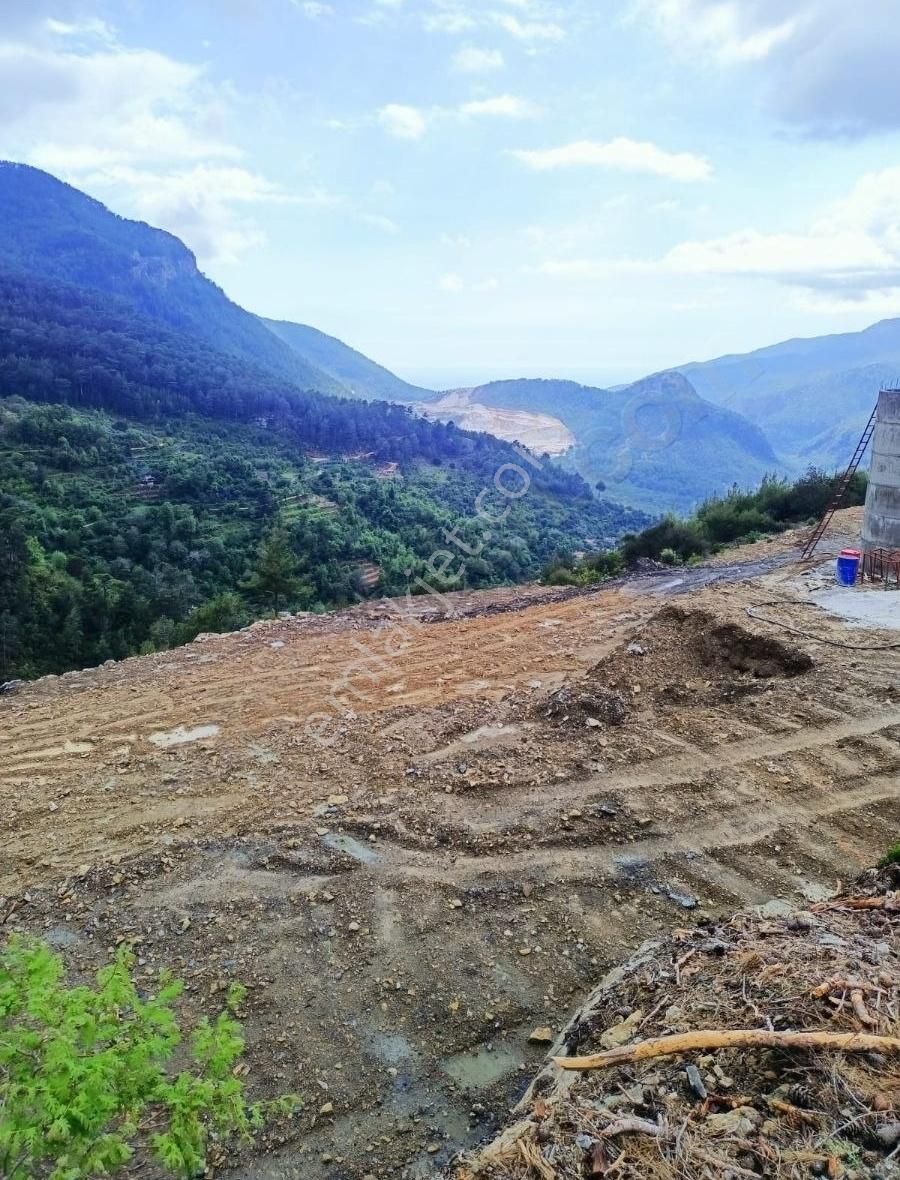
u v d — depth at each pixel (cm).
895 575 1081
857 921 336
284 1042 363
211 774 643
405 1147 312
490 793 564
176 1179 293
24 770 674
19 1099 200
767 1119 221
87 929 448
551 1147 233
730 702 697
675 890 453
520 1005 380
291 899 464
